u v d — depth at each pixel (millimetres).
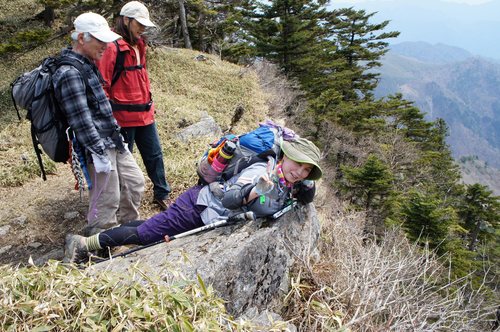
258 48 27281
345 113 27016
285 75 26266
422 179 26312
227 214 3059
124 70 3693
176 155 6172
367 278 3008
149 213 4469
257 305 2834
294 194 3268
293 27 26719
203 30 21484
